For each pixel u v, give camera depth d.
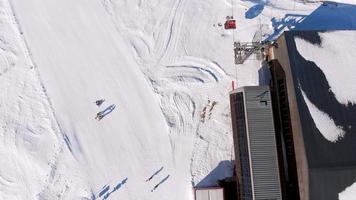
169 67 32.28
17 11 32.00
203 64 32.47
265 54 32.34
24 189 30.28
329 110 27.09
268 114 28.52
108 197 30.55
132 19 32.69
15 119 31.00
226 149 31.61
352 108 27.33
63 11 32.31
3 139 30.70
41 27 32.00
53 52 31.81
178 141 31.48
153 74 32.09
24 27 31.91
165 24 32.78
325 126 26.75
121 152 31.08
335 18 33.62
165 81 32.06
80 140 31.02
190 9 33.09
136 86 31.86
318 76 27.73
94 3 32.59
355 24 33.59
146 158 31.12
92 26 32.31
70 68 31.73
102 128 31.23
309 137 26.47
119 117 31.45
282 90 29.95
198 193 30.00
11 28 31.86
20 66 31.55
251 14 33.38
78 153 30.86
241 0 33.56
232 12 33.31
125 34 32.41
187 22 32.88
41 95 31.36
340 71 28.05
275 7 33.59
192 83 32.16
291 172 29.09
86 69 31.81
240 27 33.12
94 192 30.53
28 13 32.06
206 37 32.81
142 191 30.77
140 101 31.73
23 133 30.88
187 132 31.66
